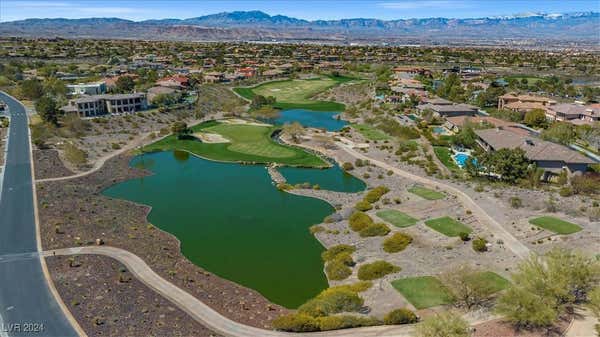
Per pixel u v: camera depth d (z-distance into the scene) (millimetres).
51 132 122250
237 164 109812
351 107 173375
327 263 63875
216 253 67000
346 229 74000
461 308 49562
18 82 195875
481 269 57656
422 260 61562
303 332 46188
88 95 162750
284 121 156250
